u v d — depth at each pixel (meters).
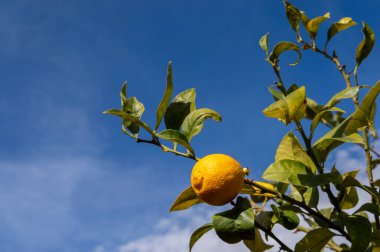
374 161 1.25
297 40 1.14
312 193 0.97
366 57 1.05
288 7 1.12
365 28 1.03
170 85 0.90
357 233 0.87
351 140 0.85
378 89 0.90
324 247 0.98
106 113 0.89
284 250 0.93
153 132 0.92
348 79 1.09
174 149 0.91
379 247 0.95
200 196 0.84
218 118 0.90
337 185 0.92
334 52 1.11
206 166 0.83
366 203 0.96
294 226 0.92
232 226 0.82
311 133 0.90
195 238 0.94
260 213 0.98
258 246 1.05
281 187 1.03
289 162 0.89
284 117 0.89
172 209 0.93
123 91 0.95
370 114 0.93
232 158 0.85
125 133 0.93
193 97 0.95
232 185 0.82
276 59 0.95
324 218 0.91
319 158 0.91
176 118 0.94
